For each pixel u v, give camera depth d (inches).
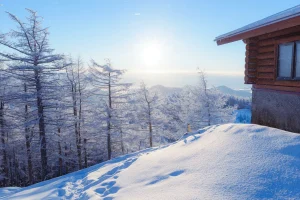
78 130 852.0
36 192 284.2
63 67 681.0
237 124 265.6
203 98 899.4
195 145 258.4
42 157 674.2
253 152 181.2
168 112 1162.0
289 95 251.8
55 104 668.1
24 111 746.8
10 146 769.6
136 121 948.6
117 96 845.8
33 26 618.5
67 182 304.7
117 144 936.3
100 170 333.4
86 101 887.1
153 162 259.6
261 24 224.1
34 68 613.6
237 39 285.0
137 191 187.6
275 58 271.4
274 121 278.5
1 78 644.1
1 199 289.6
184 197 146.9
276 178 140.2
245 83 321.7
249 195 130.7
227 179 154.7
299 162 149.5
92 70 828.0
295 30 236.4
